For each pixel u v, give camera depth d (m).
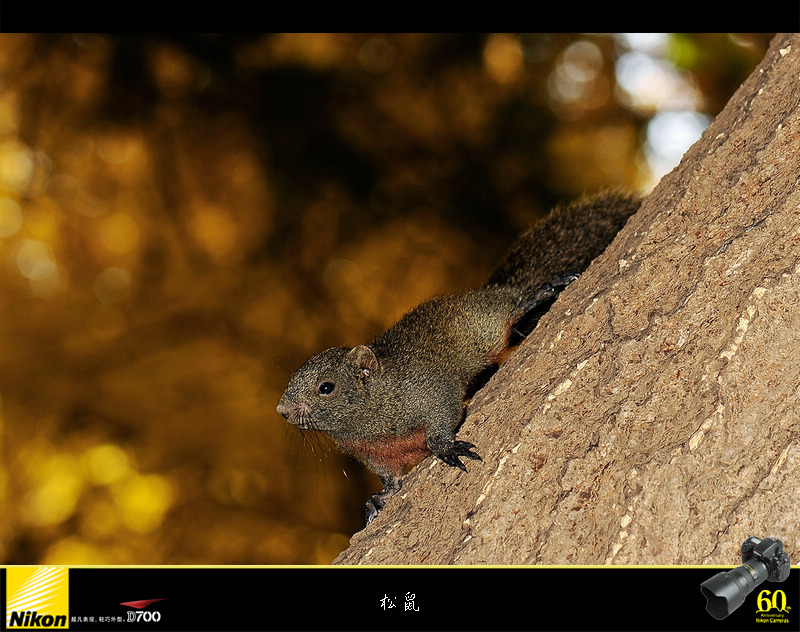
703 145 3.94
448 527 3.60
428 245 12.72
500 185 12.83
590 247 6.24
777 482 2.89
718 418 3.03
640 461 3.11
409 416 5.34
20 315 13.16
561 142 13.02
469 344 5.56
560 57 13.06
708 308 3.28
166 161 13.06
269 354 12.49
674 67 12.05
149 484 11.91
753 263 3.26
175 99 12.81
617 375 3.38
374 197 12.97
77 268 13.66
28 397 12.45
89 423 12.38
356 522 11.47
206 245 13.41
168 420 12.28
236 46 12.59
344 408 5.38
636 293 3.56
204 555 11.26
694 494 2.96
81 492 11.95
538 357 3.79
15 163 13.30
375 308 12.52
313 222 12.96
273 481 11.75
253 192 13.16
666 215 3.70
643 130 12.88
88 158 13.26
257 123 12.90
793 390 3.00
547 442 3.40
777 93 3.66
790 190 3.31
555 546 3.16
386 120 13.00
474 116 13.10
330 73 12.87
